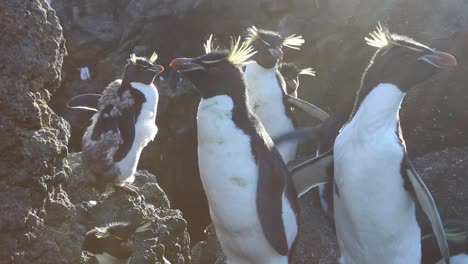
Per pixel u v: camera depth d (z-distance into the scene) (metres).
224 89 2.12
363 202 2.15
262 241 2.12
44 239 1.97
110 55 4.46
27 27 2.00
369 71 2.19
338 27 3.92
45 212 2.00
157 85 4.23
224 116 2.10
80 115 4.38
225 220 2.13
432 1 3.77
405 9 3.80
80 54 4.51
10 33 1.99
